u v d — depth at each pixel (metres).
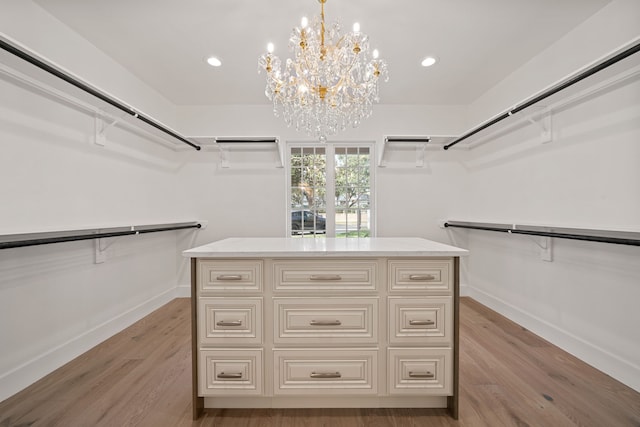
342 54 1.65
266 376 1.41
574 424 1.32
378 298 1.41
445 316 1.40
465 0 1.69
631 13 1.59
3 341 1.51
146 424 1.34
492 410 1.42
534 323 2.30
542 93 1.82
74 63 1.98
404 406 1.46
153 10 1.77
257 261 1.39
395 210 3.30
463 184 3.32
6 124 1.53
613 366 1.68
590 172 1.81
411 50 2.22
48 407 1.44
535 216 2.29
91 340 2.07
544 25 1.92
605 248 1.72
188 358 1.93
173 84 2.79
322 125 2.09
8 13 1.57
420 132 3.31
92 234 1.77
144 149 2.73
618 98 1.64
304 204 3.37
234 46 2.17
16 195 1.58
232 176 3.30
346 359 1.40
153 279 2.88
